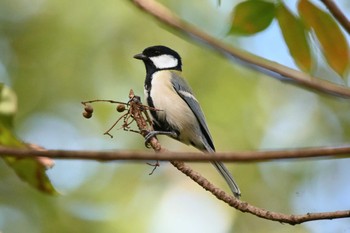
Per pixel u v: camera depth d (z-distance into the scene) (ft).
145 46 40.37
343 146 7.16
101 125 39.17
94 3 40.83
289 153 7.13
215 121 38.58
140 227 36.40
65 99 39.86
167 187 38.58
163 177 38.78
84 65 40.16
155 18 8.51
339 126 40.29
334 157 7.11
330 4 8.80
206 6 36.17
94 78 39.93
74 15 40.70
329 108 40.47
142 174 38.47
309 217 14.92
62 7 40.98
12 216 34.94
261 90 39.83
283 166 38.91
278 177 38.70
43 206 35.42
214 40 8.64
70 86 39.91
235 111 38.83
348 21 8.78
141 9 8.50
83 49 40.32
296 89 40.50
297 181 38.58
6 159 10.45
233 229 37.47
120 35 40.45
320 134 39.88
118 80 39.99
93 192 36.73
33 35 40.75
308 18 10.04
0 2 41.37
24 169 10.64
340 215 14.48
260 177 38.68
